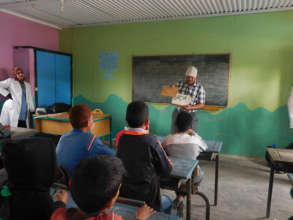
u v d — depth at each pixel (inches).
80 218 24.1
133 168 57.1
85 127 59.3
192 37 167.3
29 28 184.4
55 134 167.2
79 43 205.2
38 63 178.1
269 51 149.9
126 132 58.0
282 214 91.9
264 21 149.2
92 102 206.1
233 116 161.8
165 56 175.0
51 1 142.0
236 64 157.8
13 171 30.5
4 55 168.9
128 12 160.6
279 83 149.6
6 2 147.3
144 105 57.7
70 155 56.4
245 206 97.9
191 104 137.1
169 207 74.4
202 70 165.9
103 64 198.1
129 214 39.6
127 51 188.4
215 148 91.3
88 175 23.6
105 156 25.7
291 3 135.1
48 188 33.3
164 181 69.1
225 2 135.9
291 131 149.6
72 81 211.6
